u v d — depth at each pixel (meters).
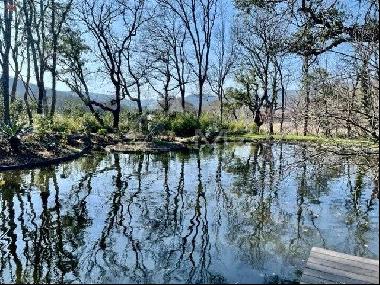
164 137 26.66
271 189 11.94
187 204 10.51
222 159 18.83
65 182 12.96
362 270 5.64
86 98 30.97
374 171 7.27
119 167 16.14
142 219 9.13
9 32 18.92
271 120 9.41
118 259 6.92
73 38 31.14
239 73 42.66
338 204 10.21
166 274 6.29
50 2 25.92
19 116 23.72
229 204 10.48
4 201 10.56
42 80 24.23
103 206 10.23
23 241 7.75
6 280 6.14
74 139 21.41
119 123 31.95
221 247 7.44
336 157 7.68
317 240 7.77
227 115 45.25
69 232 8.23
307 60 8.89
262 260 6.84
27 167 15.25
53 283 6.06
